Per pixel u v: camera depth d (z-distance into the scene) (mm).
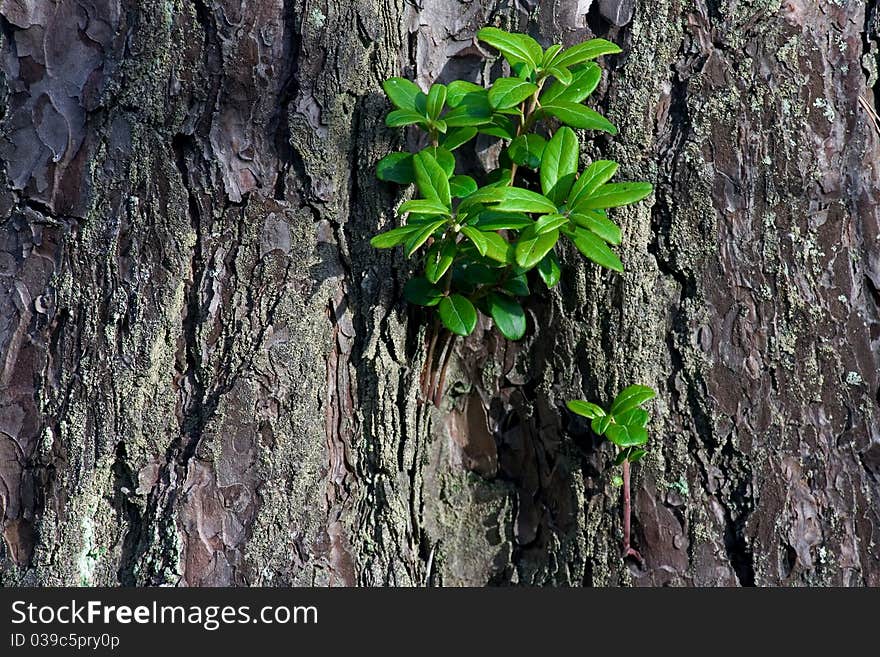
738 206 1006
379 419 1012
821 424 1010
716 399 1008
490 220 980
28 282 1007
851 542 1010
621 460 1001
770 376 1008
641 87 1006
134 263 1001
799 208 1008
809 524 1008
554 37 1012
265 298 1000
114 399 999
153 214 1001
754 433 1007
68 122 1001
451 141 1000
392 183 1012
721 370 1008
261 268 1000
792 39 1006
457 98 998
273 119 1002
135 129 999
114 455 1000
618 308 1010
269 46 1000
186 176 1001
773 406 1007
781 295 1007
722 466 1010
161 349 1001
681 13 1005
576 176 985
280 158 1003
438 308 1005
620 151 1006
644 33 1005
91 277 1003
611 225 962
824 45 1012
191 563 996
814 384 1010
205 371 1001
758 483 1006
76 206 1003
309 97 1000
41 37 1000
